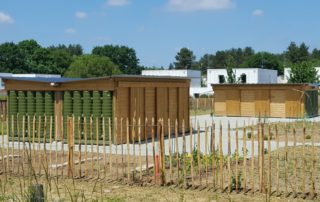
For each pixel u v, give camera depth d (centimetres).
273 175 1392
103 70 9112
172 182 1323
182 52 15775
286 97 4297
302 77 6225
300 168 1479
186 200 1153
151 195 1206
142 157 1767
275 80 7550
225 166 1498
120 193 1230
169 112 2672
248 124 3366
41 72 11938
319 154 1750
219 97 4619
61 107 2325
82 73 9019
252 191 1208
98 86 2228
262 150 1205
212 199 1162
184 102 2861
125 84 2256
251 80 6838
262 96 4406
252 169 1219
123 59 13925
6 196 1158
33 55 12038
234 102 4547
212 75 7306
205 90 7369
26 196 1002
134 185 1316
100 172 1481
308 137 2458
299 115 4100
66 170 1516
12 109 2397
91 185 1325
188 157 1559
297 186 1267
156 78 2509
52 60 12244
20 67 12062
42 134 2341
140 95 2388
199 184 1285
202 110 5722
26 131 2367
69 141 1422
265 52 13875
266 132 2739
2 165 1579
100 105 2231
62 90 2308
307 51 15050
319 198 1161
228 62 7419
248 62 13938
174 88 2736
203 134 2773
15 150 1953
